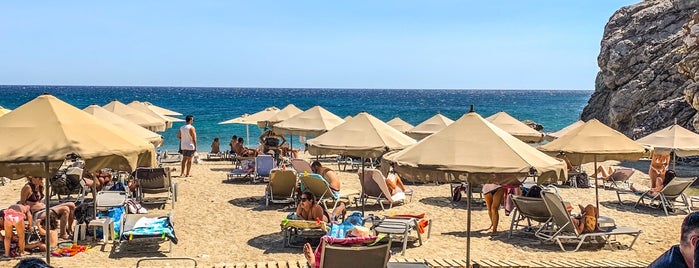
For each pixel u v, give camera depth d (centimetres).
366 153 1015
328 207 1356
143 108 2014
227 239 1070
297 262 881
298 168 1623
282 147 2261
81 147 637
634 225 1239
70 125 672
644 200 1548
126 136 703
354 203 1439
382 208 1364
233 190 1588
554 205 1020
